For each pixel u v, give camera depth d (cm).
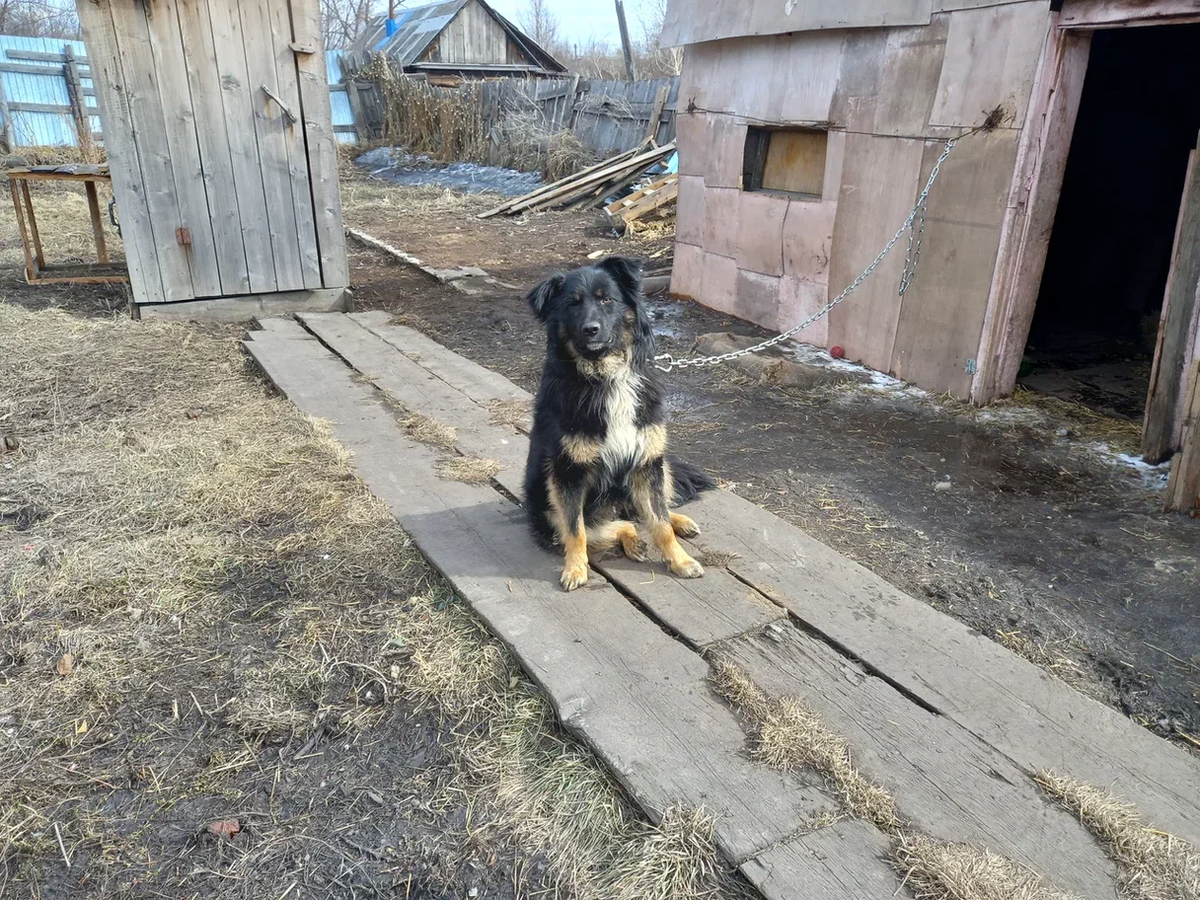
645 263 1070
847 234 669
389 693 290
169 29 700
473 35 2756
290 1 728
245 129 752
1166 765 249
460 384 618
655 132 1565
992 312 555
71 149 1903
